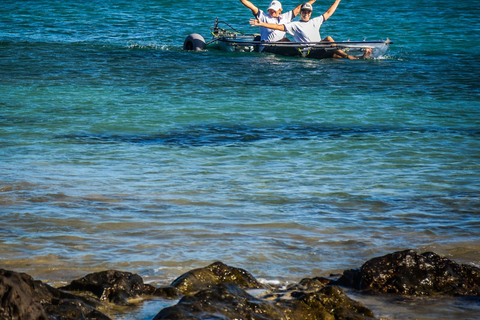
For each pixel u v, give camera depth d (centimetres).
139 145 3634
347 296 1705
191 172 3105
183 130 4022
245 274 1845
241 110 4650
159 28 9638
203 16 10988
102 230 2284
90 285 1719
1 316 1331
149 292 1731
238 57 7306
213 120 4319
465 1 14412
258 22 7300
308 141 3788
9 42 7956
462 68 6750
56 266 1947
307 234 2300
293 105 4856
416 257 1900
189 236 2247
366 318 1616
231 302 1574
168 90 5369
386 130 4103
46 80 5688
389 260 1894
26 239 2173
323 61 7150
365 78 6112
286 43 7331
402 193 2825
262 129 4091
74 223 2344
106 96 5053
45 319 1393
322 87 5644
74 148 3525
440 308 1716
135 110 4569
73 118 4275
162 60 6981
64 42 8125
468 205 2664
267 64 6856
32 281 1544
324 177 3062
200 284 1770
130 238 2214
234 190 2820
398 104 4959
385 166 3281
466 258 2108
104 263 1983
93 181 2905
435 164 3328
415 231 2352
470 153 3559
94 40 8356
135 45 8006
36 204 2548
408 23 10512
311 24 7388
